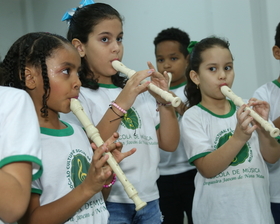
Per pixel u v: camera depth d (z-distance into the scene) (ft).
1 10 10.73
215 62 5.05
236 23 8.54
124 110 4.21
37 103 3.52
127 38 9.77
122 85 5.09
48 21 10.82
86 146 3.78
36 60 3.41
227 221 4.59
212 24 8.75
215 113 5.06
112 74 4.75
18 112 2.66
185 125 5.04
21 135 2.58
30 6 11.09
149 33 9.47
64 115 4.51
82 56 4.78
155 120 5.04
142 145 4.68
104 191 3.97
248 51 8.47
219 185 4.67
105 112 4.60
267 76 8.33
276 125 5.59
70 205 3.08
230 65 5.16
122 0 9.75
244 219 4.55
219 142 4.86
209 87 5.06
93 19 4.68
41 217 3.13
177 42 7.47
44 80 3.38
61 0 10.50
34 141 2.61
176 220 6.44
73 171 3.50
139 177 4.52
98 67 4.73
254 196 4.62
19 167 2.48
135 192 3.27
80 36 4.78
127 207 4.45
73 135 3.71
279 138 4.75
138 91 4.17
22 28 11.11
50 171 3.36
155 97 4.76
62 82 3.46
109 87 4.92
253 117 4.47
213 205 4.67
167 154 6.43
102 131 4.21
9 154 2.49
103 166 3.35
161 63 7.64
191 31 9.00
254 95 6.37
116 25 4.73
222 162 4.49
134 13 9.64
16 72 3.50
